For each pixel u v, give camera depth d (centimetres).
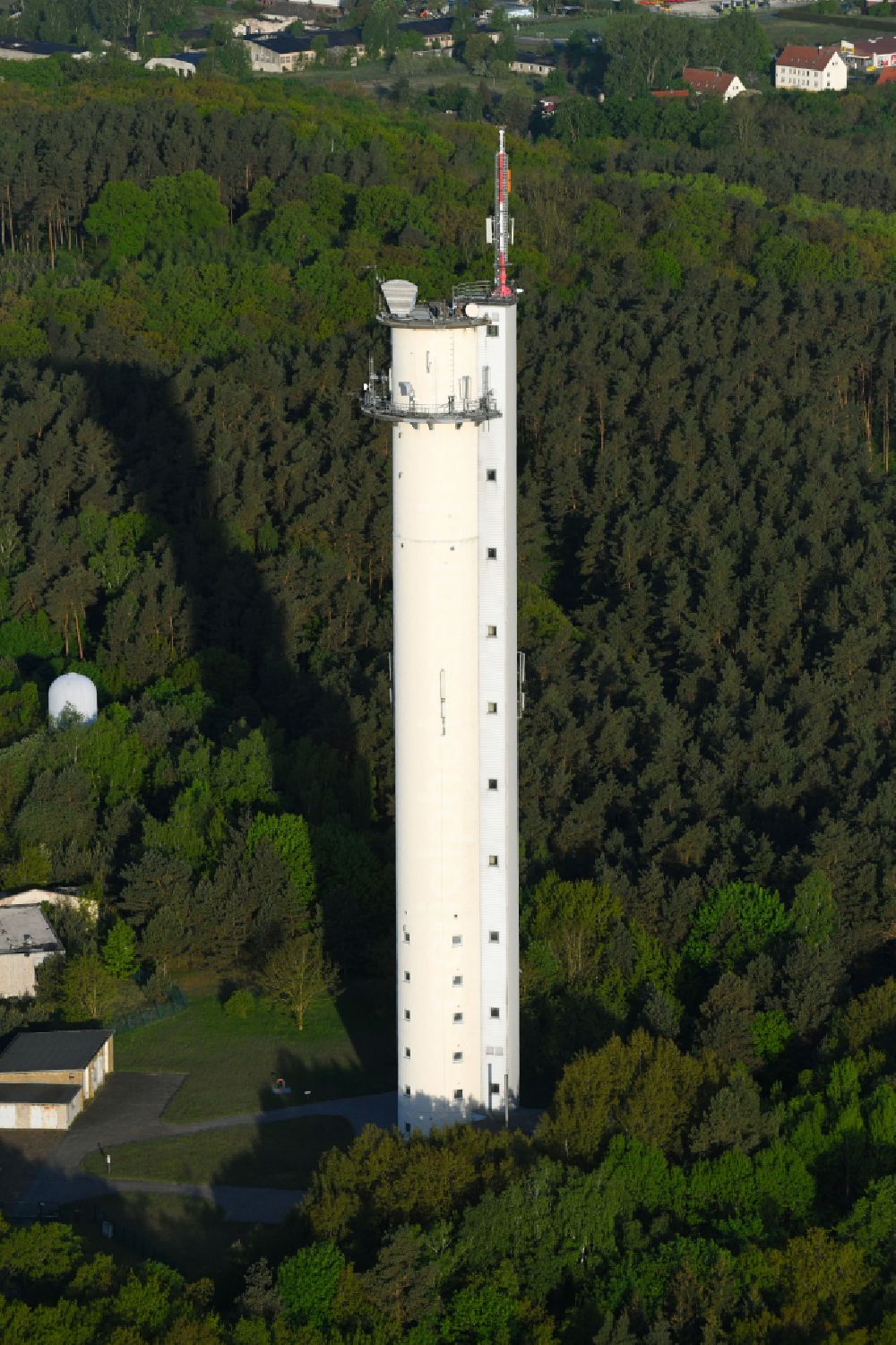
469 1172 18688
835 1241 18112
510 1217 18112
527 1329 17475
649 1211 18750
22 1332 16738
